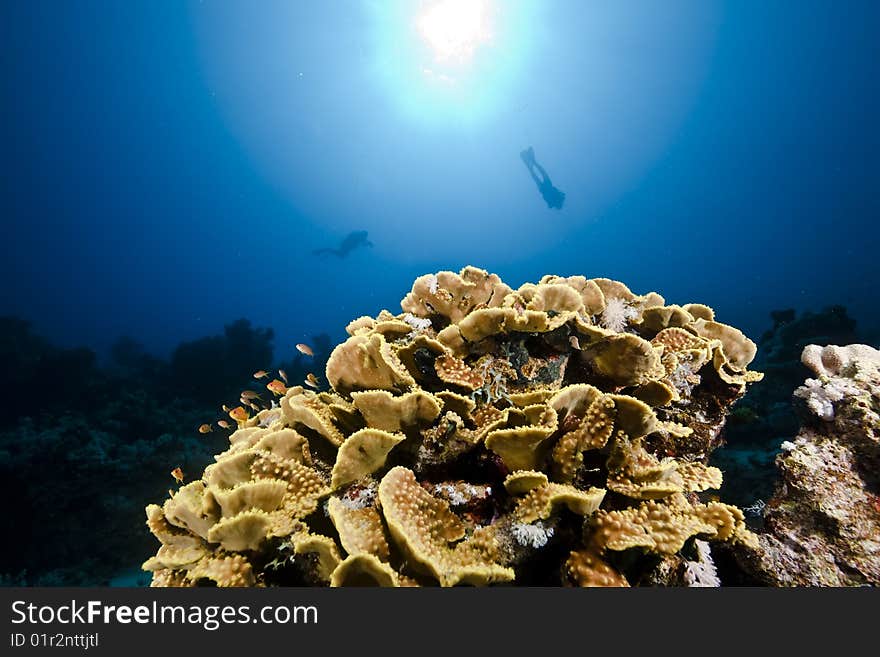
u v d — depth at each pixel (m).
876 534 2.28
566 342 2.65
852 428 2.53
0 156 65.69
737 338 3.10
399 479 2.01
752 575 2.49
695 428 2.98
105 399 14.04
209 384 15.94
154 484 9.08
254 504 2.03
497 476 2.30
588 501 1.79
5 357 14.21
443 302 3.09
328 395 2.71
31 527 8.00
